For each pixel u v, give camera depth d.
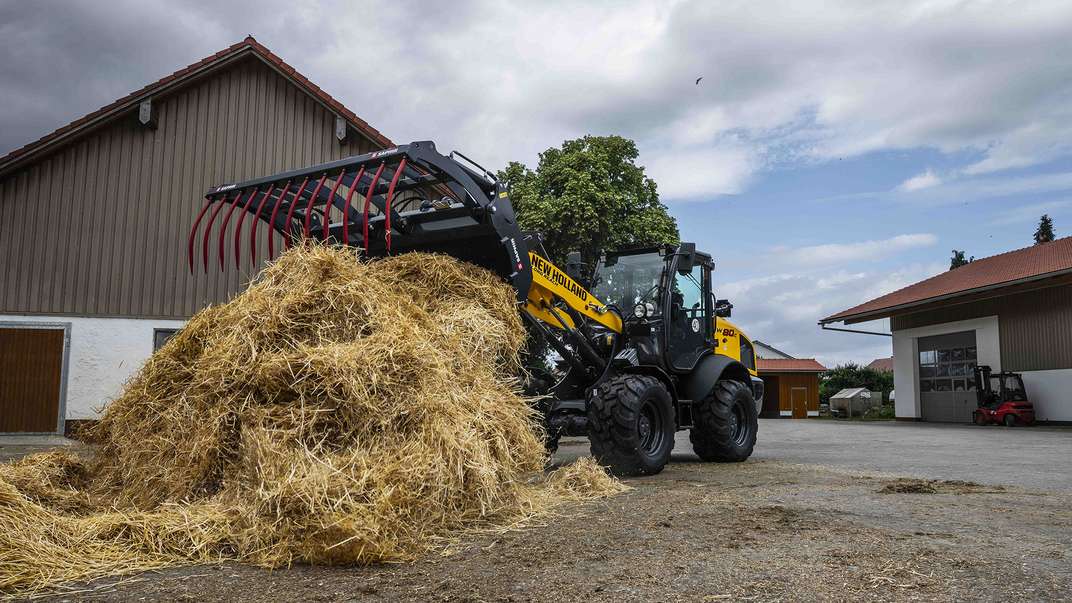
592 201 16.92
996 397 17.83
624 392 5.27
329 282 3.55
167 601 2.20
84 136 10.59
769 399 32.22
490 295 4.61
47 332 10.27
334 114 11.34
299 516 2.69
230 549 2.75
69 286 10.38
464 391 3.59
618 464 5.25
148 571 2.53
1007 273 18.92
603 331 5.98
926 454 7.92
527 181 18.55
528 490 3.98
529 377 4.99
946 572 2.48
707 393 6.36
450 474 3.12
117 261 10.55
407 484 2.92
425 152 4.48
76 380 10.28
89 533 2.73
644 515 3.61
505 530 3.21
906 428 16.19
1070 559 2.66
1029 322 17.75
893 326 22.73
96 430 3.82
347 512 2.70
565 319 5.54
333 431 3.08
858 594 2.23
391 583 2.38
